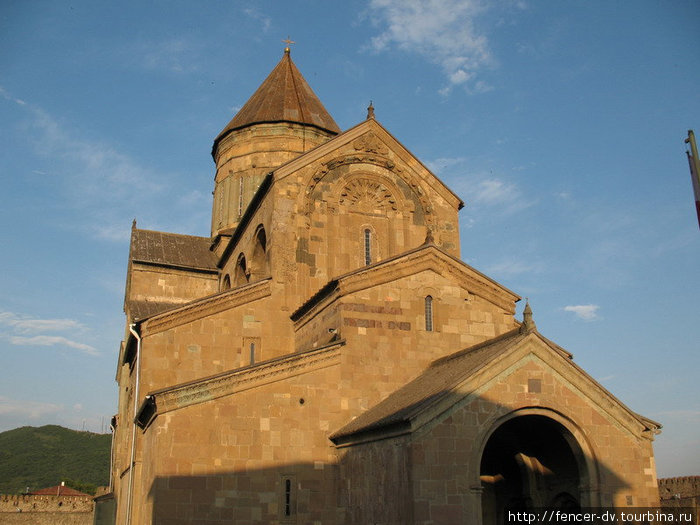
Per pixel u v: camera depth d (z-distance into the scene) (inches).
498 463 932.0
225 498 877.2
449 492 725.9
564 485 828.0
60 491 3503.9
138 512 1057.5
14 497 2664.9
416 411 737.0
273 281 1158.3
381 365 996.6
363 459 853.8
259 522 884.0
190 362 1105.4
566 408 776.3
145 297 1519.4
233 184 1652.3
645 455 783.1
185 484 863.7
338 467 928.9
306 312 1117.7
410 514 720.3
